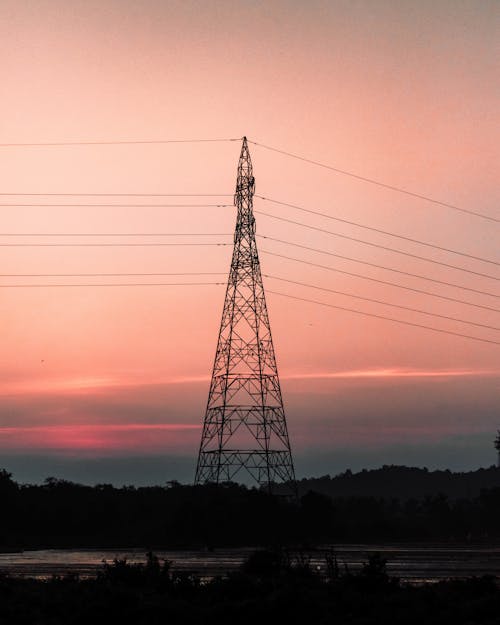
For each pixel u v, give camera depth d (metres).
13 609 50.16
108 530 185.38
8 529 182.00
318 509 173.25
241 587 55.75
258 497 151.38
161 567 67.12
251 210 129.62
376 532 186.62
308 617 49.66
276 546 71.69
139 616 49.84
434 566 93.31
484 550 135.25
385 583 57.75
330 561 65.00
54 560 116.75
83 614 49.72
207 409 130.38
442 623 49.34
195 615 50.03
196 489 157.88
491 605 51.31
